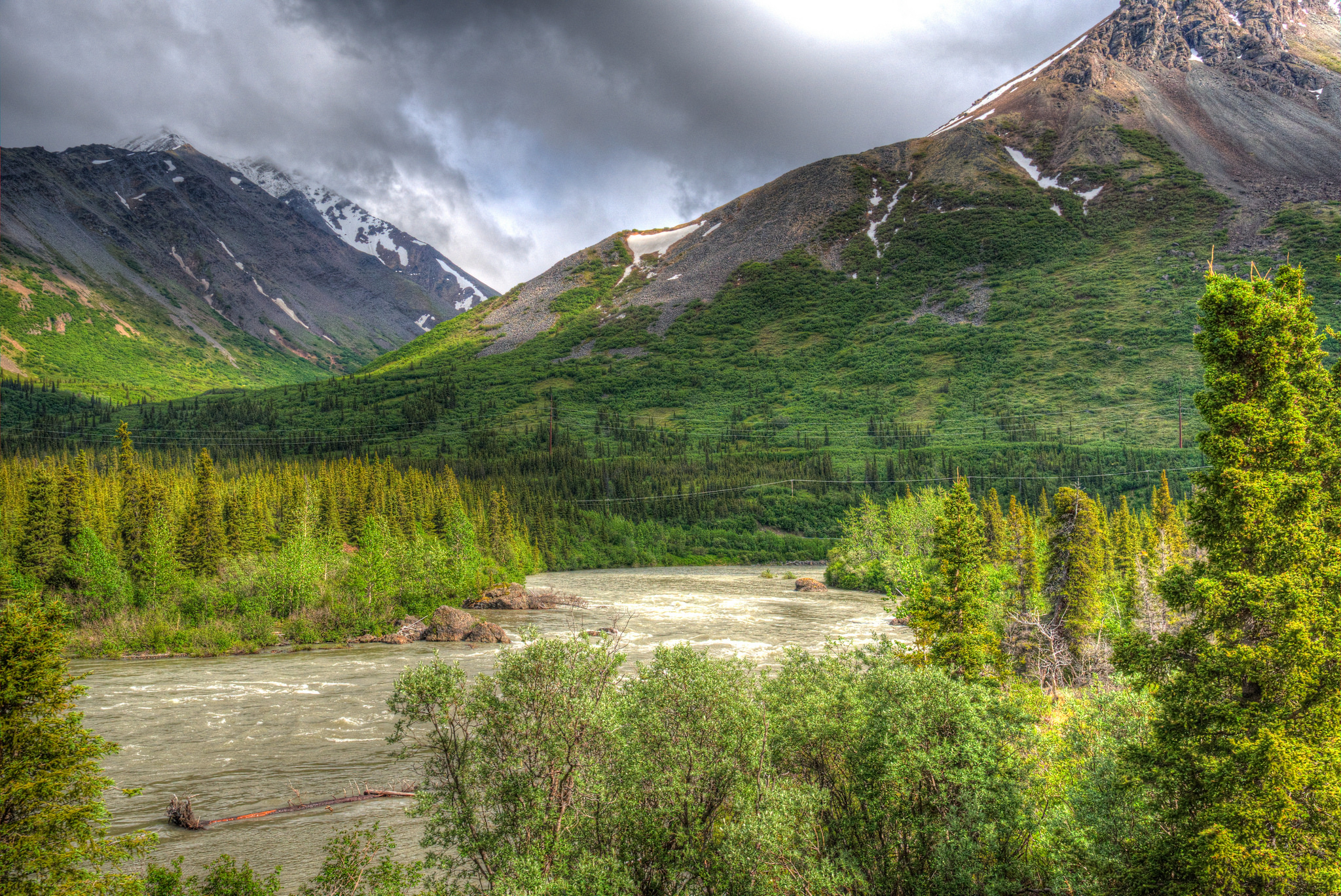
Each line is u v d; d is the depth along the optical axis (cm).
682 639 5616
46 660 1409
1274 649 1398
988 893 1439
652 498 17325
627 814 1516
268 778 2820
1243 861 1270
